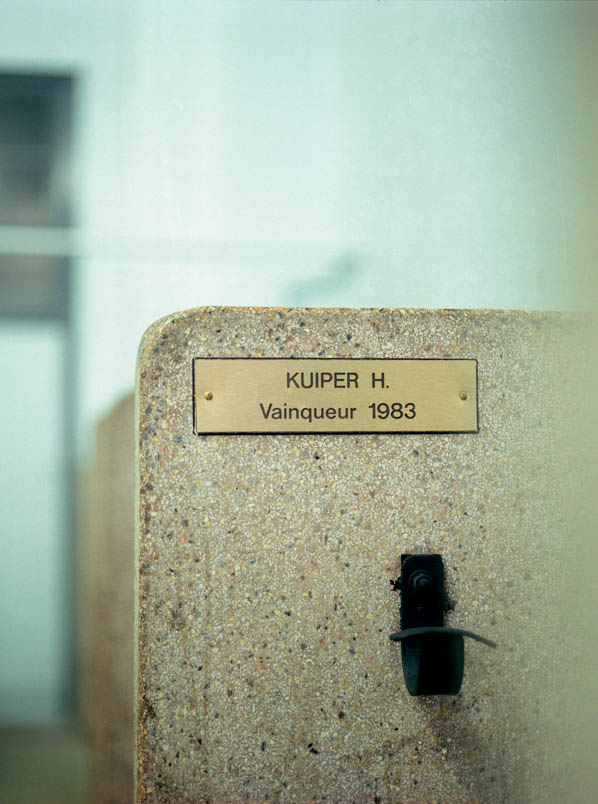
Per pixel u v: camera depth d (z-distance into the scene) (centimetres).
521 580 82
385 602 79
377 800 78
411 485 80
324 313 79
